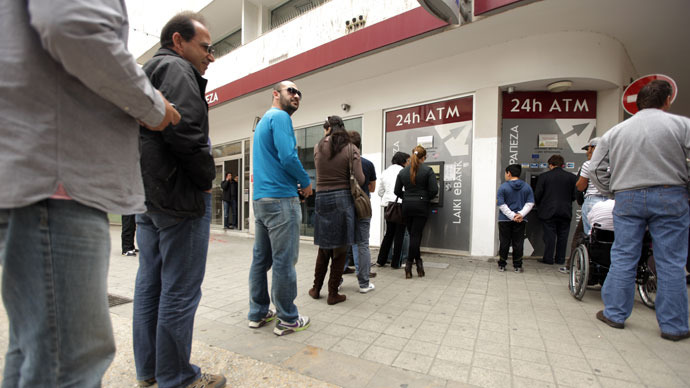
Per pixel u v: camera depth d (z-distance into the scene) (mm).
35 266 944
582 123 5809
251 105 9305
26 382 983
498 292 3953
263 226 2773
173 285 1777
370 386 1984
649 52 6215
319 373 2125
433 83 6383
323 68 6688
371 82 7211
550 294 3865
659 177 2670
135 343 1959
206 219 1909
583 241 3703
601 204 3471
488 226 5809
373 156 7160
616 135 2934
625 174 2836
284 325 2746
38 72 904
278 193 2604
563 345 2549
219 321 3033
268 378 2059
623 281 2857
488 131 5812
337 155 3377
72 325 1004
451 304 3518
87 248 1023
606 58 5410
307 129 8461
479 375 2117
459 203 6164
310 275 4848
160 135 1630
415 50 5926
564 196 5359
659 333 2766
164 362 1793
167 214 1664
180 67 1695
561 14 4867
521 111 5930
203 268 1914
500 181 5961
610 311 2947
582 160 5793
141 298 1948
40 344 970
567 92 5852
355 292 3967
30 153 885
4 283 952
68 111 963
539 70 5418
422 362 2283
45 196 910
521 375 2119
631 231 2848
